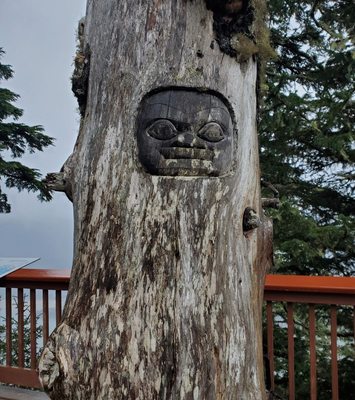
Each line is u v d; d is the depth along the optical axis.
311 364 2.72
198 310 1.87
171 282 1.87
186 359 1.83
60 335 1.90
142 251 1.89
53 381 1.88
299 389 5.47
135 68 1.97
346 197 7.04
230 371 1.90
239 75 2.05
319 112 6.69
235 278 1.98
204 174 1.93
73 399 1.87
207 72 1.96
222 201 1.95
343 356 5.64
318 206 7.02
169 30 1.96
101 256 1.94
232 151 2.01
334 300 2.66
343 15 6.13
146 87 1.94
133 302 1.87
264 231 2.23
